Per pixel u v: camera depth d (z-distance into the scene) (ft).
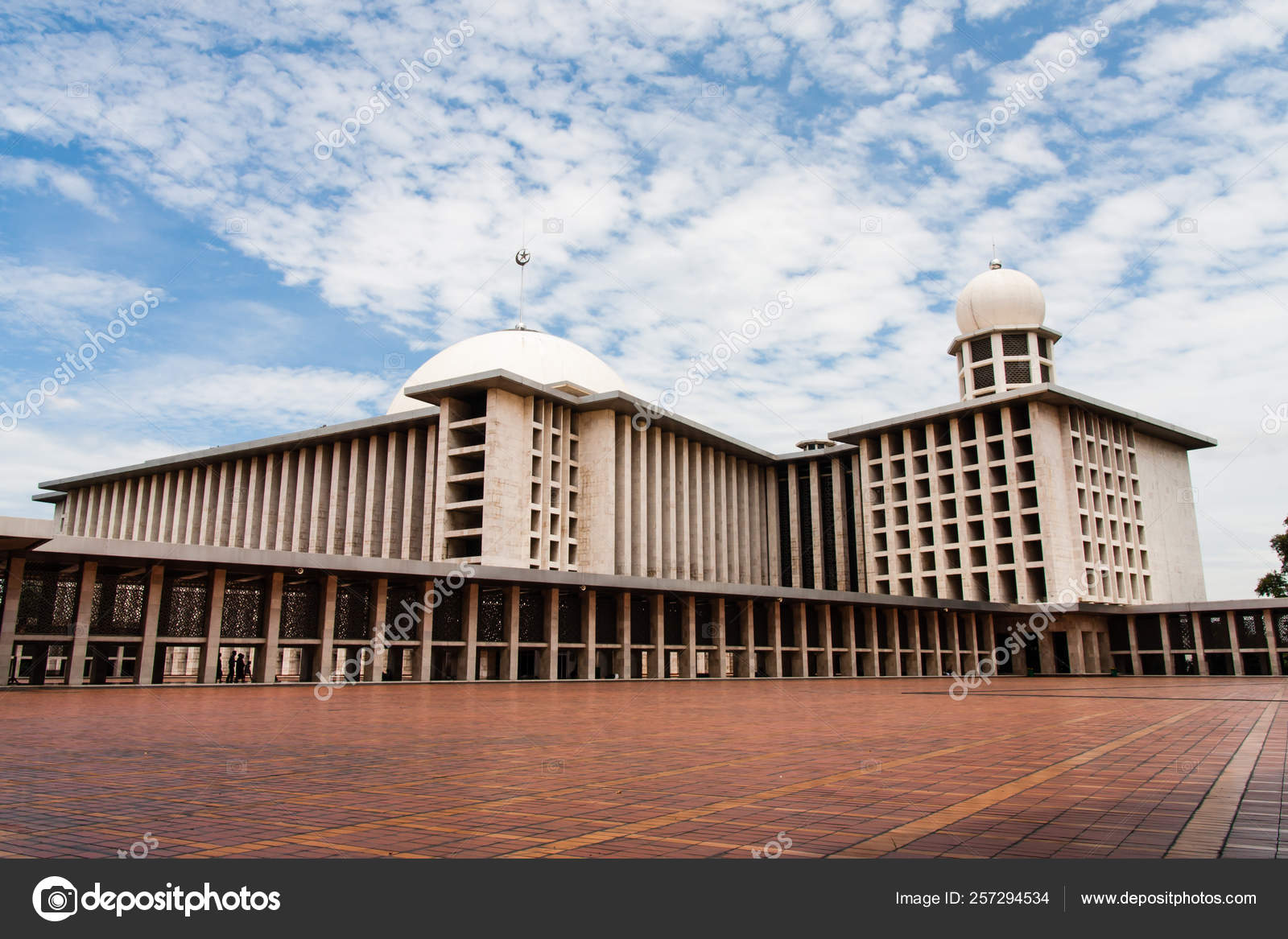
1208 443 268.82
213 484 245.86
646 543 210.18
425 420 202.59
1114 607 211.41
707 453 238.48
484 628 135.03
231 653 134.21
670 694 96.73
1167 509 258.16
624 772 31.07
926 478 236.84
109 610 103.86
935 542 230.27
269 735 45.32
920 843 19.81
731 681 146.41
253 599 114.93
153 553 98.12
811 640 183.83
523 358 235.40
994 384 236.84
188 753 36.83
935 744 40.88
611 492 203.82
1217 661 204.03
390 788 27.48
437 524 188.34
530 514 188.55
